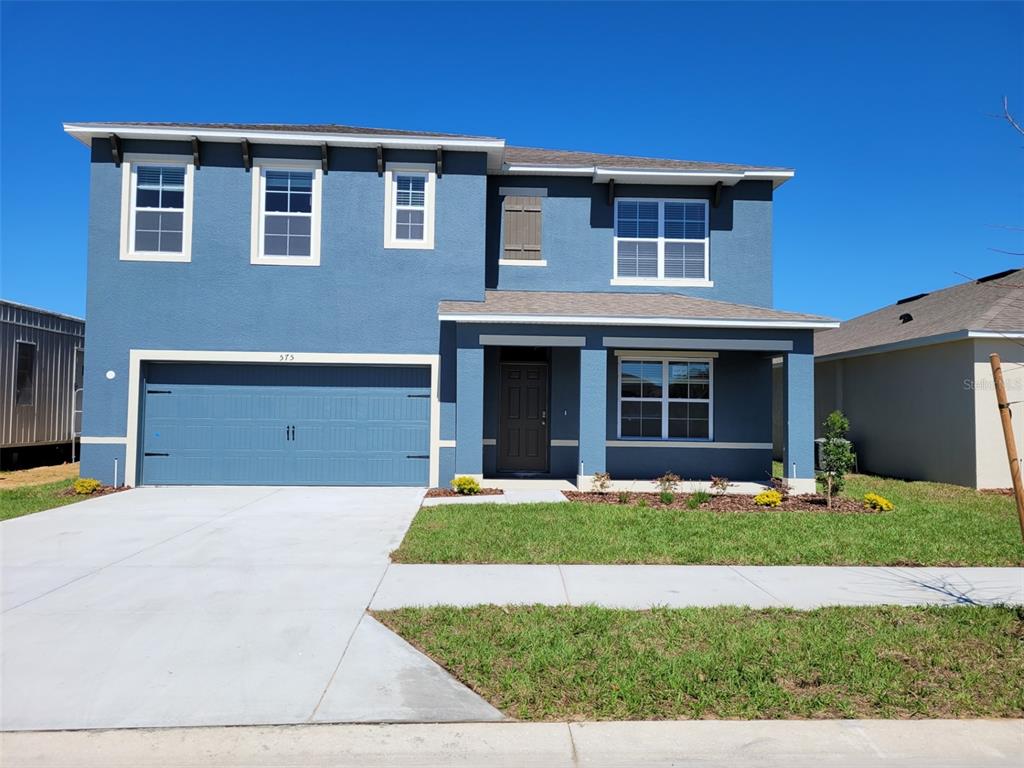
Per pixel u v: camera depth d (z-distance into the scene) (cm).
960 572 739
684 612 586
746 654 496
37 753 372
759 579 704
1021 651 511
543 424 1494
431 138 1329
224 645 517
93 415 1293
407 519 1002
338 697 436
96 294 1302
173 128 1292
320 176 1342
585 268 1491
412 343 1344
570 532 900
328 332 1334
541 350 1495
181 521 984
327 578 694
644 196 1499
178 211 1327
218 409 1336
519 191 1487
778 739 393
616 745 387
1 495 1216
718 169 1463
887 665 482
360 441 1347
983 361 1445
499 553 792
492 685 453
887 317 2122
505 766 367
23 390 1711
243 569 727
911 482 1552
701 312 1295
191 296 1314
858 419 1878
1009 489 1414
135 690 442
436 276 1355
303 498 1196
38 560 759
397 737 393
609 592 653
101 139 1307
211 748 380
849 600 633
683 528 932
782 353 1471
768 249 1499
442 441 1334
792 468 1278
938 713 422
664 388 1478
